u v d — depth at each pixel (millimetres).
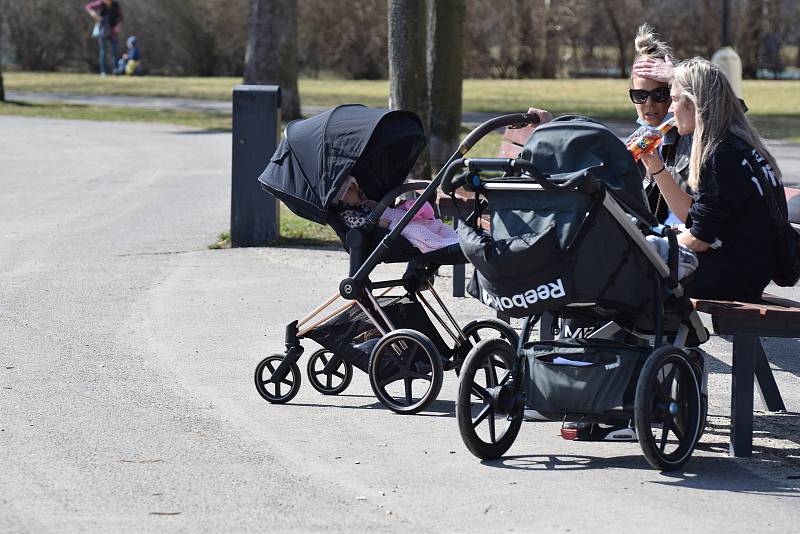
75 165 47188
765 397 16453
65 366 18000
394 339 15648
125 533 11430
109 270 25891
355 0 112375
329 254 27859
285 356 16266
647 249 13141
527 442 14750
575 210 12789
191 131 62656
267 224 28828
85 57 128250
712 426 15562
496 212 13281
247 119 28422
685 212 14898
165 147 54406
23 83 103062
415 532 11508
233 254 27859
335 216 16344
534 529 11609
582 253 12852
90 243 29281
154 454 13922
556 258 12758
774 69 112625
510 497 12562
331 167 16031
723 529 11656
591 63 117688
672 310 13930
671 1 110562
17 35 127500
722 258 14500
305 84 99438
